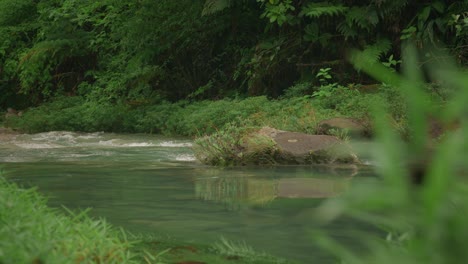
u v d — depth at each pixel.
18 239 2.07
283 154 7.89
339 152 7.98
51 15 21.23
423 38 14.63
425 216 0.88
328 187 5.54
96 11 22.73
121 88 19.14
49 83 22.14
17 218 2.37
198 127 14.06
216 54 19.33
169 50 19.53
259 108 13.89
